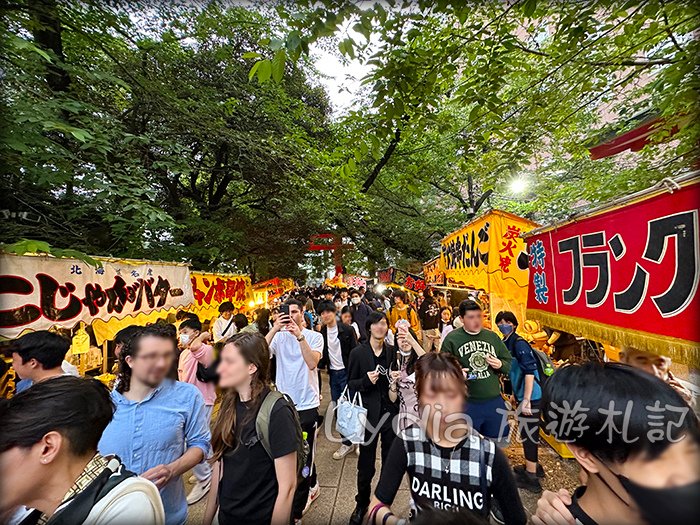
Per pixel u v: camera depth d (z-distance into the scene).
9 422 0.99
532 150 4.13
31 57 4.02
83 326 3.58
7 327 2.46
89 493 1.00
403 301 7.64
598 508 0.89
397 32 2.35
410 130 3.41
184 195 10.02
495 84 2.98
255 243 12.51
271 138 7.15
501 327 3.39
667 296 1.52
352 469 3.47
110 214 5.18
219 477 1.76
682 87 2.61
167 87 6.45
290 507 1.59
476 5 2.33
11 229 4.38
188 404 1.96
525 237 3.21
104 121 4.77
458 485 1.41
